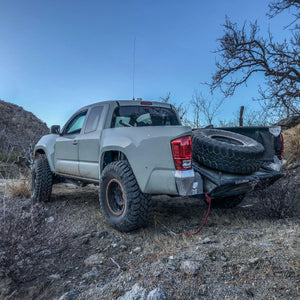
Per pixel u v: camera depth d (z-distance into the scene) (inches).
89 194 254.2
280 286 88.1
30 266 117.0
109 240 141.0
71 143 195.3
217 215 173.6
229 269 100.0
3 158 418.9
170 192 130.7
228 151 135.9
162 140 132.0
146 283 96.7
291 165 264.7
